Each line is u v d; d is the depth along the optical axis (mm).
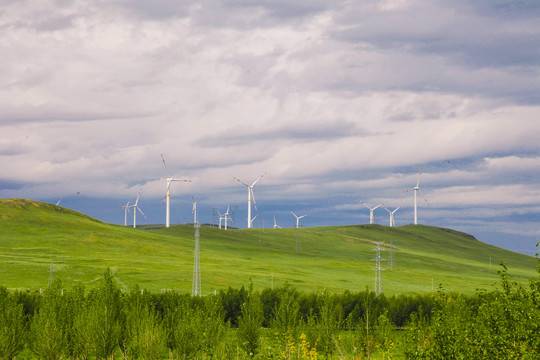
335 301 100688
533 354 22281
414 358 26609
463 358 24375
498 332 24141
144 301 61719
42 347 52406
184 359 49312
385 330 51969
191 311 54125
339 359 52344
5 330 54688
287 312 63656
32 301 83688
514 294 24234
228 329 50469
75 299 60094
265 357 45094
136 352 48344
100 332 53469
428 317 97375
